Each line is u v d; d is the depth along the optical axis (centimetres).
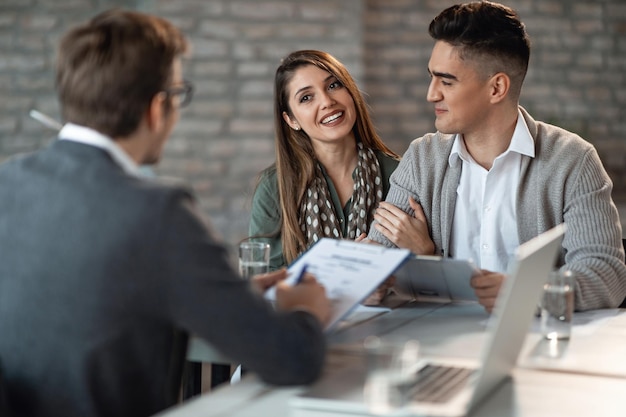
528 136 249
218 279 147
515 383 164
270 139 594
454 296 226
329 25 593
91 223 147
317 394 152
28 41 577
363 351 183
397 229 260
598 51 634
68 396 151
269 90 591
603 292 230
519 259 146
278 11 588
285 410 146
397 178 275
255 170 595
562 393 158
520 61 245
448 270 214
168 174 591
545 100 633
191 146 590
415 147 271
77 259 147
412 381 143
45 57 580
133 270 145
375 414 142
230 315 147
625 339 198
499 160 251
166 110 162
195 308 146
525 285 157
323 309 176
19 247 152
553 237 168
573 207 246
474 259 261
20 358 152
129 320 147
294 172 302
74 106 155
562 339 197
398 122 626
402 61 622
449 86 244
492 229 256
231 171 594
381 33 619
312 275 187
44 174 154
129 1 582
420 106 626
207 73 586
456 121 246
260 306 151
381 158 308
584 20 631
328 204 299
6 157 581
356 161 305
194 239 147
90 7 579
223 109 589
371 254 202
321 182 301
